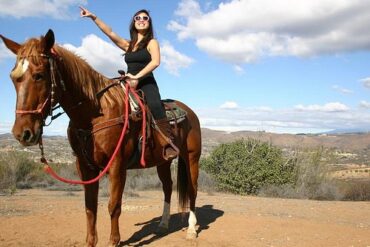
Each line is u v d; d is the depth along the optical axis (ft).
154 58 19.52
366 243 21.53
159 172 24.09
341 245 21.09
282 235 22.99
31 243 20.43
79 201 37.47
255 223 25.95
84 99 16.90
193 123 23.77
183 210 23.49
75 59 16.92
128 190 52.95
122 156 17.98
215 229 24.31
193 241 21.49
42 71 14.75
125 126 17.65
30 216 26.84
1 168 58.13
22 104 14.40
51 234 22.29
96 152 17.28
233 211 31.19
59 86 15.87
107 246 18.76
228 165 57.06
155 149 19.98
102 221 25.84
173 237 22.36
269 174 55.62
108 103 17.69
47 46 15.01
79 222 25.29
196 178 23.56
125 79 19.17
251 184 55.36
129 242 21.04
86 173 18.21
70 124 17.78
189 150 23.26
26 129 14.32
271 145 61.05
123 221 26.13
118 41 21.30
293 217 29.04
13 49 15.43
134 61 20.04
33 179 62.34
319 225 25.94
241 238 22.18
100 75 18.21
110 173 17.70
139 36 20.39
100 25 20.95
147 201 37.63
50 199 39.42
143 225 25.11
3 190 52.03
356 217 30.73
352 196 54.80
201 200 39.63
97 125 17.22
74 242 20.76
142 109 18.80
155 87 20.04
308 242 21.58
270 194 53.26
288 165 58.34
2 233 22.22
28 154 67.46
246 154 57.47
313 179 57.72
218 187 57.00
